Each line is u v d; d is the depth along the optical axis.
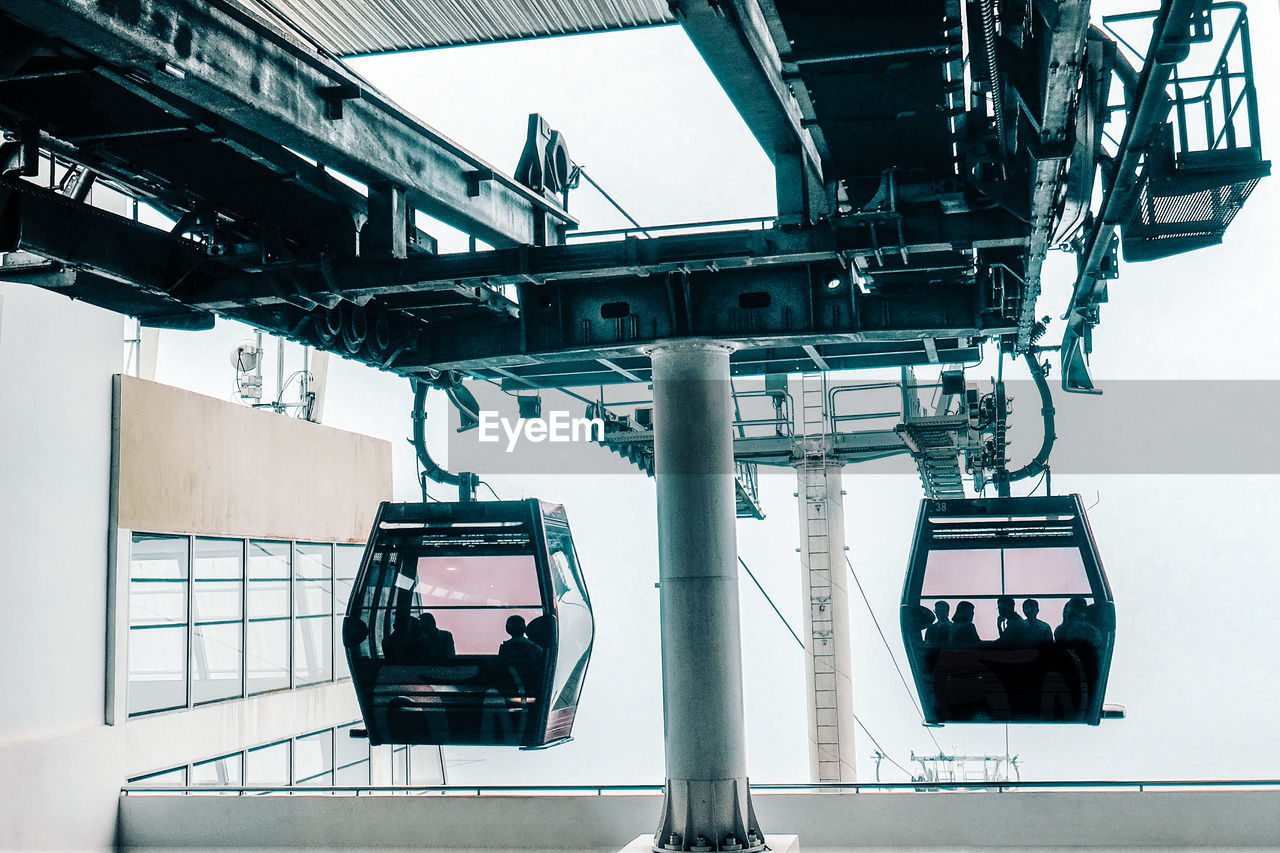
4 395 13.84
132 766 15.21
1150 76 5.79
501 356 10.36
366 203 8.87
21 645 13.82
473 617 10.84
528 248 8.48
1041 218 7.35
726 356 9.90
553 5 10.23
